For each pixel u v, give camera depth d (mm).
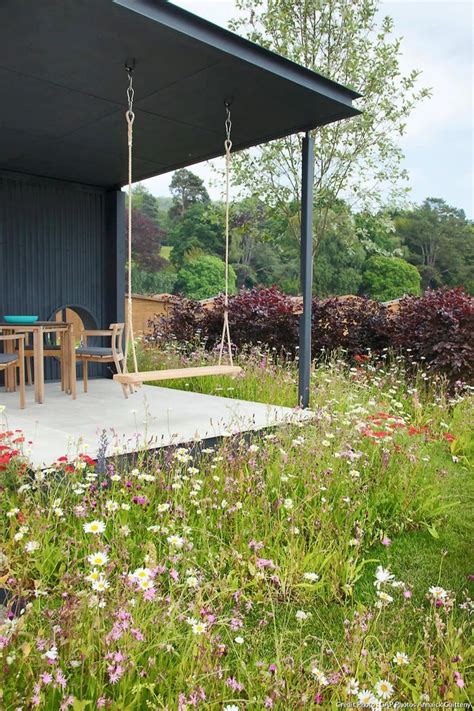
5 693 1490
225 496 2982
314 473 3146
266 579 2367
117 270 7500
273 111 4734
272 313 8609
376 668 1812
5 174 6555
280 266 35375
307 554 2566
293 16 10047
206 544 2510
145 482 3094
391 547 2949
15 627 1634
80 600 1820
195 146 5750
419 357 6828
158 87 4250
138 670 1653
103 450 2934
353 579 2533
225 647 1782
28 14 3219
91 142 5578
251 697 1601
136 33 3439
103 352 6000
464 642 2031
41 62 3836
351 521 2879
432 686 1661
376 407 4953
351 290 33031
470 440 4840
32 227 6820
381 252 12125
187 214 39125
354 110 4672
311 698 1578
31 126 5121
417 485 3402
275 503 2979
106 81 4145
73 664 1580
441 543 3021
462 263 40406
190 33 3475
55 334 7316
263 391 6129
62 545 2357
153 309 13766
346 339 8031
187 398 5879
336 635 2135
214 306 9492
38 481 2756
